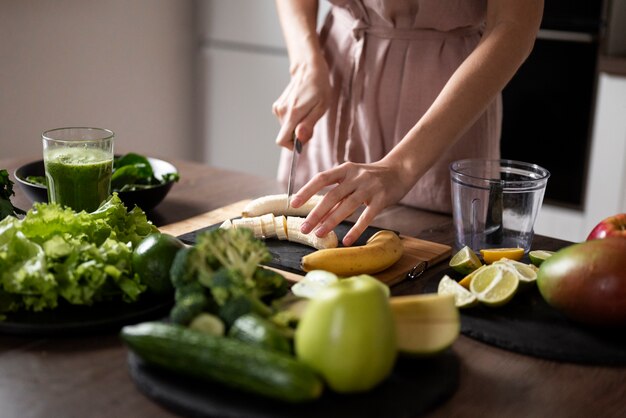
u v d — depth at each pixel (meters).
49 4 2.75
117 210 1.13
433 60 1.57
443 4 1.51
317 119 1.54
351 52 1.65
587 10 2.47
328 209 1.19
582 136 2.59
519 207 1.20
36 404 0.81
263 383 0.75
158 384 0.81
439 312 0.88
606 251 0.93
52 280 0.94
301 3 1.67
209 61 3.38
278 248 1.20
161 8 3.20
